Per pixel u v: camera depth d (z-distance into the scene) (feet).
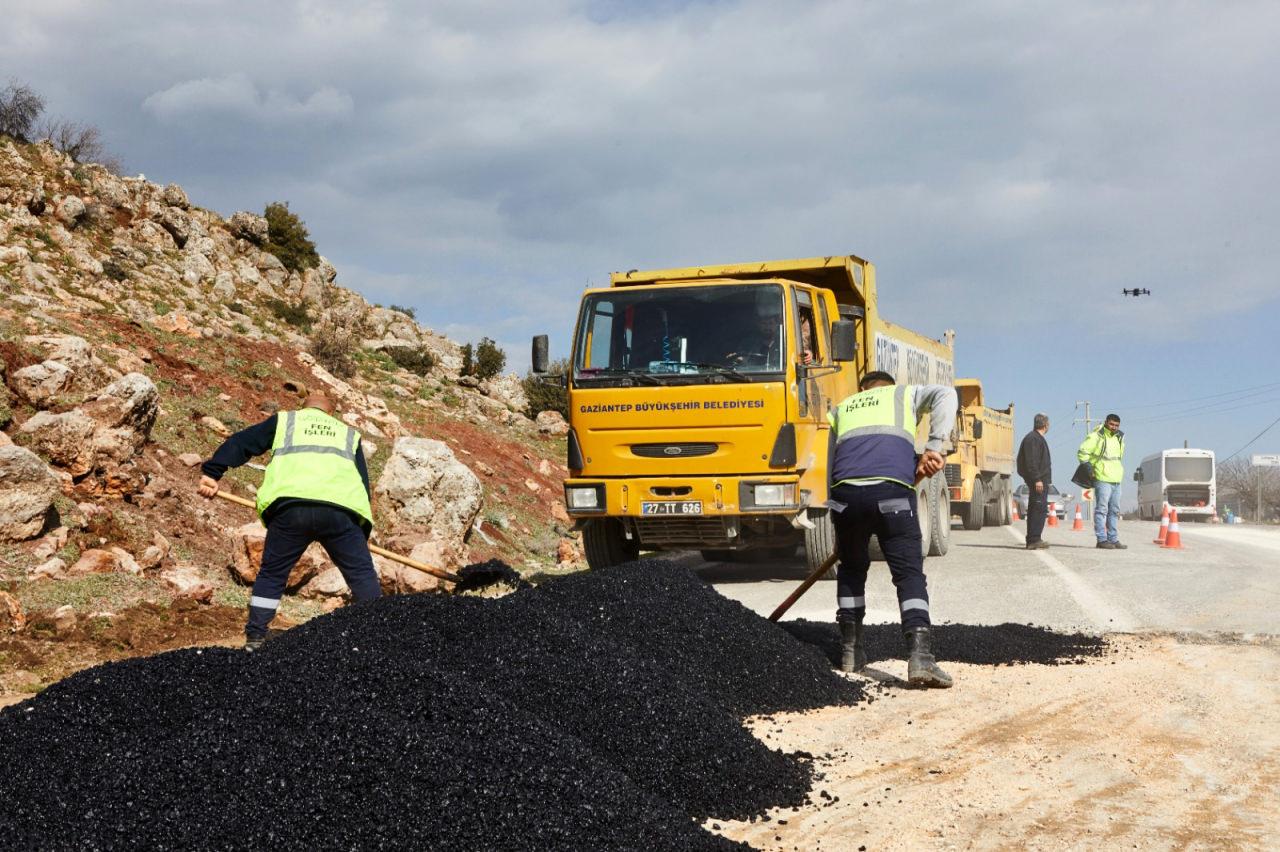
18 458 30.68
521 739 14.65
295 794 12.82
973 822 13.93
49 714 14.30
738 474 37.11
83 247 75.61
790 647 22.84
